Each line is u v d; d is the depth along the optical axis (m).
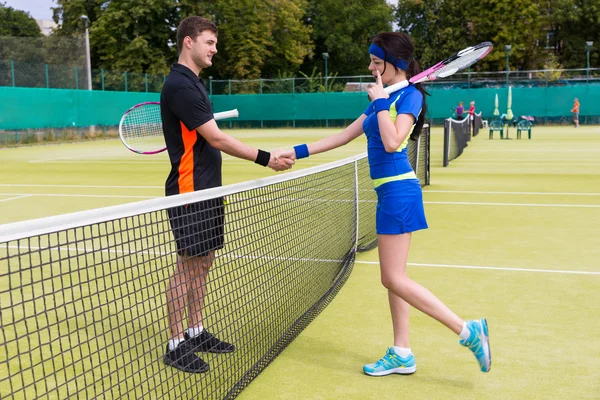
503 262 5.86
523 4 49.78
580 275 5.38
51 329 4.05
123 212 2.67
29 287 5.05
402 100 3.16
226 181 12.38
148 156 19.59
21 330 4.05
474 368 3.49
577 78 37.72
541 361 3.56
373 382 3.31
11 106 25.20
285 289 4.57
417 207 3.23
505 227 7.55
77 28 47.00
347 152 20.41
